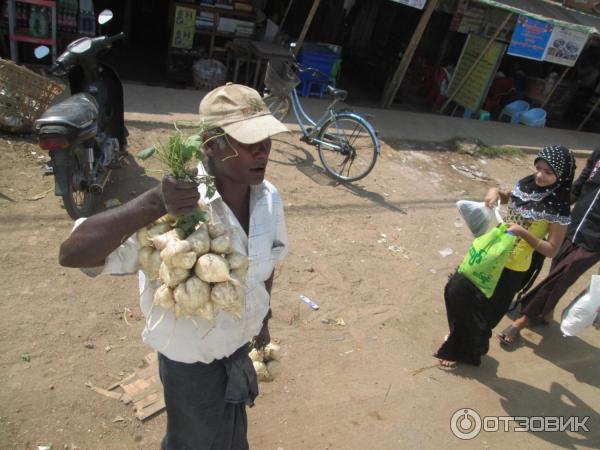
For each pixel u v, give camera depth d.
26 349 3.18
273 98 6.37
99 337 3.38
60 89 5.32
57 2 6.99
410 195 6.43
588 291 3.78
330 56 9.01
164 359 1.98
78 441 2.73
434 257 5.22
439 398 3.53
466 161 8.06
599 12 11.48
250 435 2.97
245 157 1.73
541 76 12.90
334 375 3.52
